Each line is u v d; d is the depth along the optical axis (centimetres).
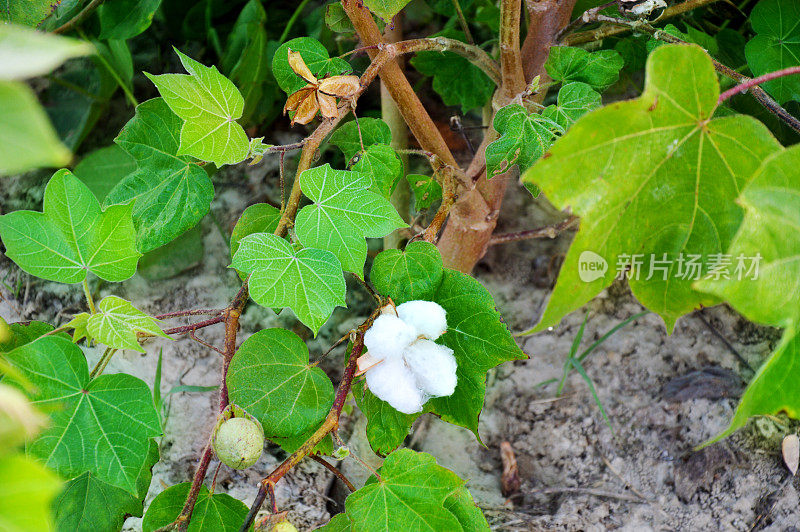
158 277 123
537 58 100
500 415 118
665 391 117
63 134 128
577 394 118
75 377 80
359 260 85
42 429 78
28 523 61
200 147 85
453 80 118
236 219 130
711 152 73
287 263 83
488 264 129
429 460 84
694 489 110
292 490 109
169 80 83
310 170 86
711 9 120
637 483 111
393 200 117
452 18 127
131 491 79
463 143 139
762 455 111
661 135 72
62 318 120
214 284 125
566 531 107
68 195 83
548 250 130
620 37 113
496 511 109
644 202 74
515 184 137
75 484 88
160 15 135
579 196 72
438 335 83
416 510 83
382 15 87
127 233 84
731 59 112
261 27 116
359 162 92
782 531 106
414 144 121
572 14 110
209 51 136
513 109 89
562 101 90
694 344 120
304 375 86
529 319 125
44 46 46
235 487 109
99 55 121
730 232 75
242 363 85
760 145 73
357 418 115
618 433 115
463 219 104
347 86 87
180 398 116
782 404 72
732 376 117
